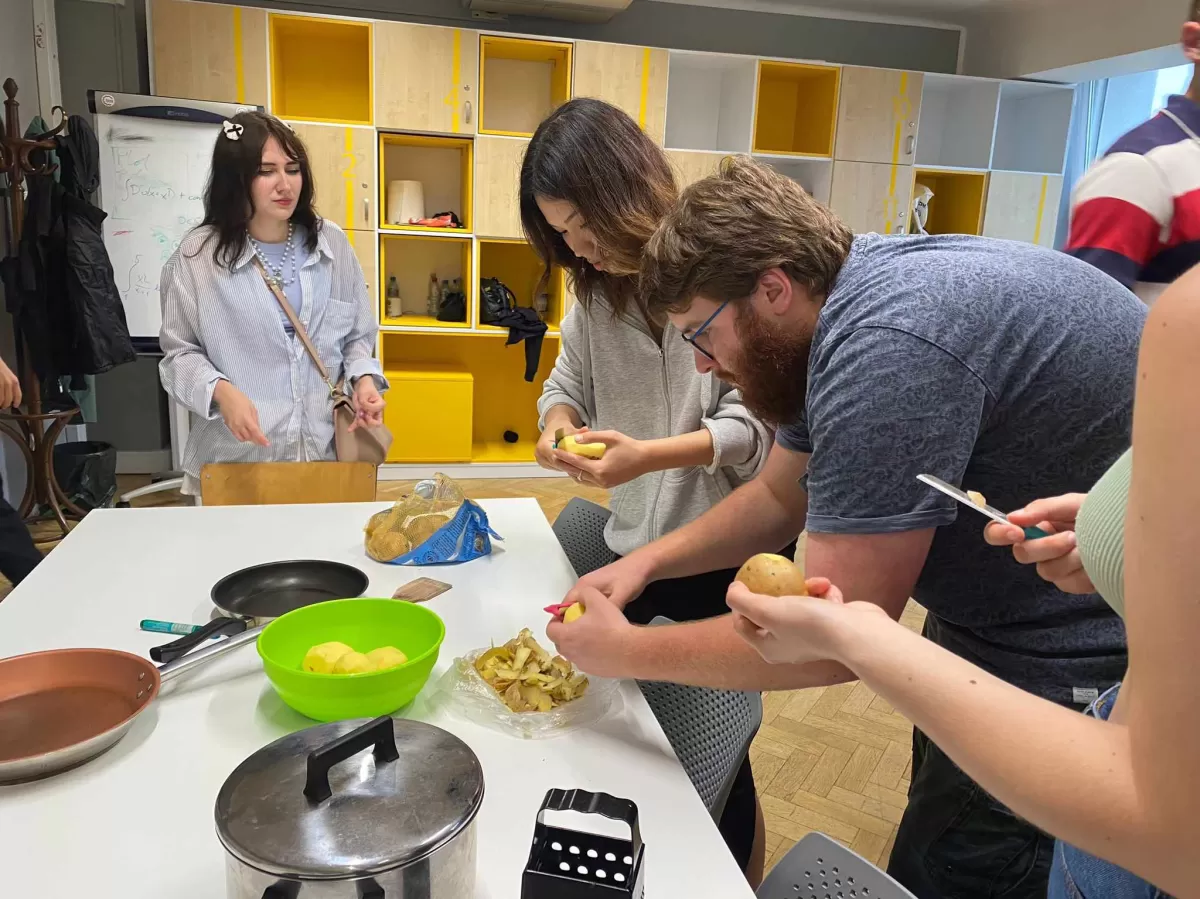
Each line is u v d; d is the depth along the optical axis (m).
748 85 4.97
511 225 4.67
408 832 0.61
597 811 0.67
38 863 0.77
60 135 3.90
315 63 4.70
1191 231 1.57
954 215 5.75
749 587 0.74
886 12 5.61
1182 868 0.44
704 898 0.77
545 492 4.65
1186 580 0.42
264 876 0.58
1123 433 0.87
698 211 0.92
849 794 2.15
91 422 4.39
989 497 0.90
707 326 0.96
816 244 0.90
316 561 1.38
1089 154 5.79
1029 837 1.00
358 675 0.96
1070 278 0.88
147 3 4.07
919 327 0.80
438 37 4.37
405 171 4.91
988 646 1.00
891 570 0.82
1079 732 0.49
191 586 1.40
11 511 2.67
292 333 2.26
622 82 4.66
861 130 5.10
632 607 1.62
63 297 3.71
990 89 5.39
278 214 2.15
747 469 1.52
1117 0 4.85
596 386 1.69
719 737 1.14
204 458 2.26
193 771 0.91
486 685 1.06
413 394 4.74
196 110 4.03
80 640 1.19
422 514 1.56
